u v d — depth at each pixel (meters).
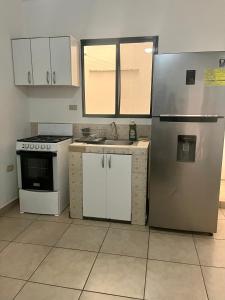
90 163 2.83
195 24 3.00
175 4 3.00
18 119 3.37
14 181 3.32
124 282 1.91
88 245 2.41
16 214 3.09
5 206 3.13
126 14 3.13
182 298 1.76
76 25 3.28
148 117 3.31
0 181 3.03
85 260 2.18
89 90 3.64
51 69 3.09
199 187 2.52
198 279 1.95
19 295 1.78
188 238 2.55
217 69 2.26
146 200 2.84
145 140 3.22
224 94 2.29
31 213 3.11
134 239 2.52
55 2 3.27
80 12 3.24
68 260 2.18
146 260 2.18
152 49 3.15
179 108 2.40
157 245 2.42
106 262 2.15
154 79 2.39
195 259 2.20
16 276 1.97
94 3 3.18
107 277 1.97
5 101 3.07
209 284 1.90
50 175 2.97
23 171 3.01
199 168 2.48
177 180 2.55
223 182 3.53
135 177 2.74
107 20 3.19
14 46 3.13
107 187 2.84
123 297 1.77
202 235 2.61
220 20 2.94
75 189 2.93
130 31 3.16
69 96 3.49
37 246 2.38
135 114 3.35
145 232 2.67
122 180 2.78
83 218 2.97
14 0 3.16
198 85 2.32
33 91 3.57
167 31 3.07
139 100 3.58
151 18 3.08
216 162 2.43
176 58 2.31
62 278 1.96
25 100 3.53
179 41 3.06
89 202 2.92
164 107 2.43
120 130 3.40
